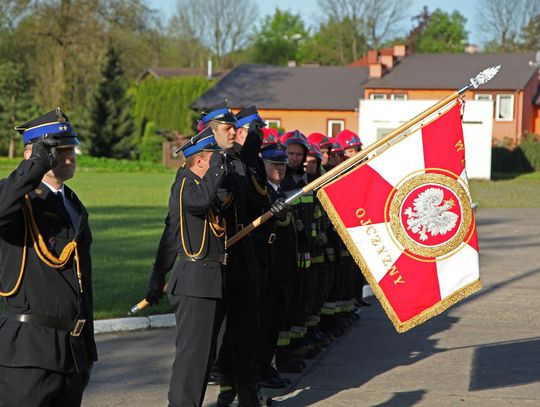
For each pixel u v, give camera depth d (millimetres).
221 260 5934
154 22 54750
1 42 53188
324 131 56062
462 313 10594
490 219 23375
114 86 54062
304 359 8305
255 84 58750
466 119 42750
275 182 7426
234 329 6480
